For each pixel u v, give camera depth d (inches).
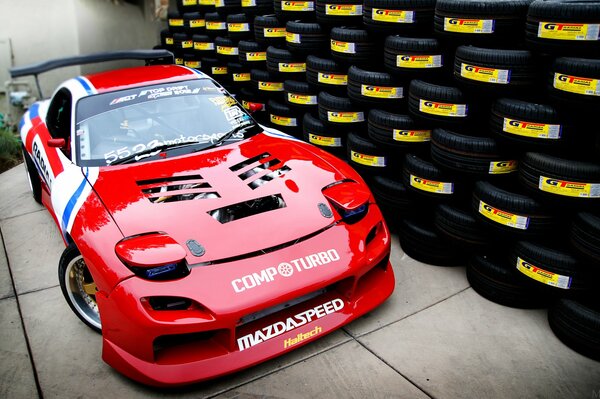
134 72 146.8
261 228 96.1
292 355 100.1
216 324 85.4
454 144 113.3
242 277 88.6
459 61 111.6
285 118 188.1
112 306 88.2
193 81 141.1
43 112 167.2
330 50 166.4
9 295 128.0
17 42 269.6
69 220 102.3
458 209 119.3
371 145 140.9
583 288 97.3
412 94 124.0
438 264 129.0
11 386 97.2
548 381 90.7
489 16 107.7
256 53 198.1
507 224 104.7
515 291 109.6
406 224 133.0
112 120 126.0
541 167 97.7
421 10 126.7
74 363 102.3
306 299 97.7
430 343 101.7
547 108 97.2
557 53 95.3
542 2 96.6
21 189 197.6
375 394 89.4
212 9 245.6
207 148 122.4
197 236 92.5
